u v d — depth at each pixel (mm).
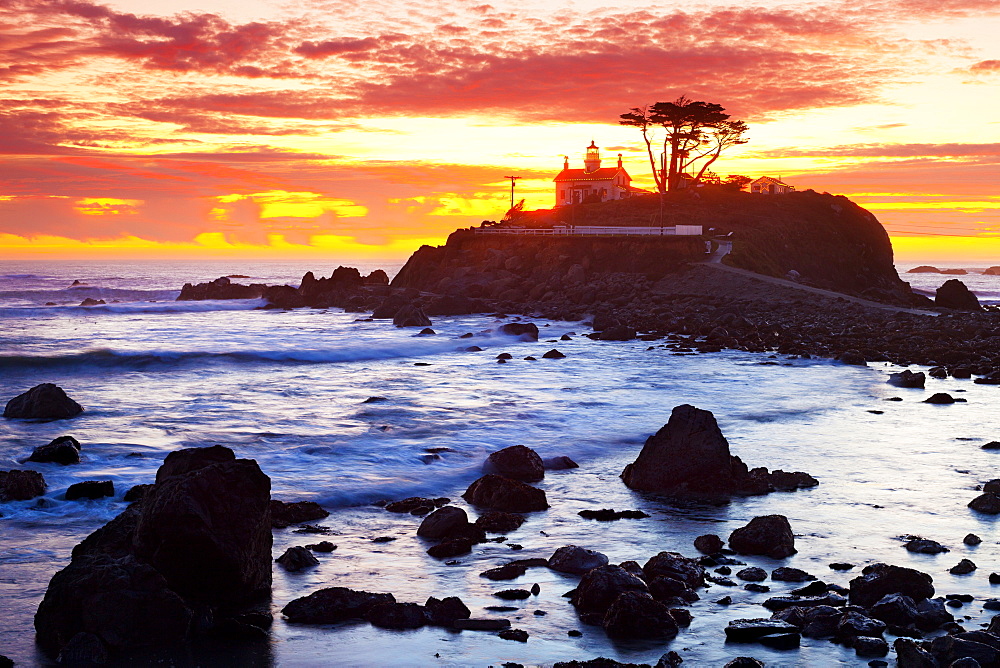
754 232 107562
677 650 12938
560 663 12453
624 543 18281
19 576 15812
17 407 31891
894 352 55375
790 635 13047
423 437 28922
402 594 15297
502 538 18609
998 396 39312
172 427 30484
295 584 15703
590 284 95562
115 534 15164
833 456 26578
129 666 12438
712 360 53188
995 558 17094
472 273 104062
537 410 34625
